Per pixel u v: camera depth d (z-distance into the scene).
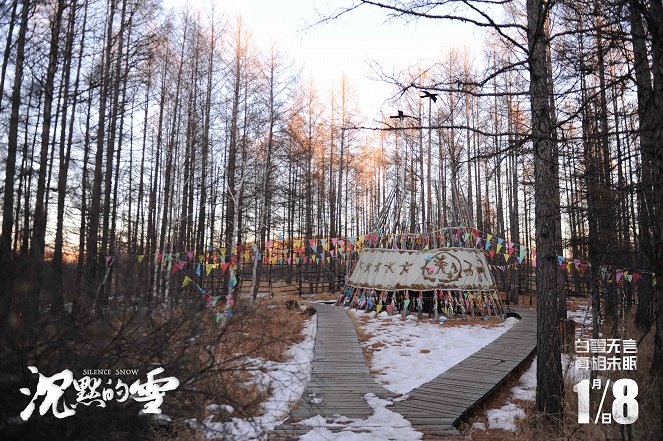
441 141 19.95
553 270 6.41
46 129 9.05
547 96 6.25
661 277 3.94
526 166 15.77
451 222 18.67
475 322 15.48
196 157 21.20
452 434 5.44
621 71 8.15
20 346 2.58
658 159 3.88
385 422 5.84
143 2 13.71
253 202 20.17
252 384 5.44
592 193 8.09
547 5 5.06
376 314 16.44
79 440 2.70
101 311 2.91
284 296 22.30
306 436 5.27
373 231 19.22
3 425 2.51
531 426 6.16
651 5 3.74
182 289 3.87
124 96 16.53
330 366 8.74
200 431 3.84
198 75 18.83
